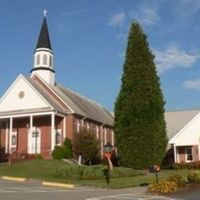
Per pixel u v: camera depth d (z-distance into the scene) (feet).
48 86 164.86
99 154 160.04
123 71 133.39
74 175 97.55
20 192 69.87
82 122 168.35
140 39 133.59
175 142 148.87
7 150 159.94
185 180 82.99
